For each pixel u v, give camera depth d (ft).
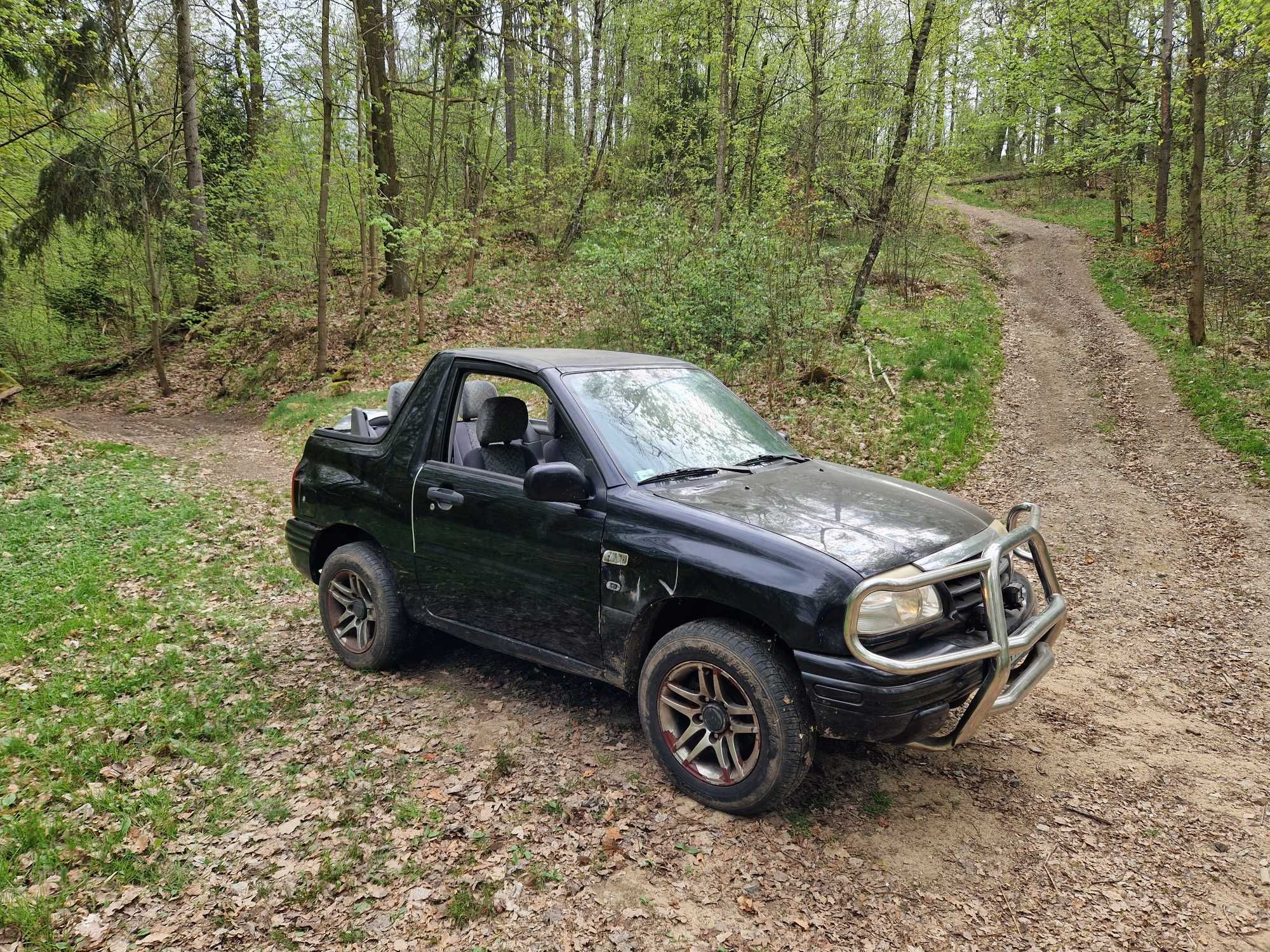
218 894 8.93
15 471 30.27
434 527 13.09
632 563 10.62
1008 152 147.74
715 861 9.36
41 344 77.20
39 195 59.88
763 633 9.89
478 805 10.47
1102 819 10.52
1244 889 9.16
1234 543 23.66
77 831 9.97
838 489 11.73
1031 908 8.80
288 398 52.70
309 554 15.64
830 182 51.83
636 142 83.05
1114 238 86.99
